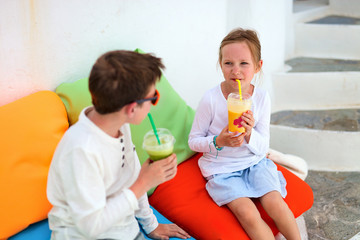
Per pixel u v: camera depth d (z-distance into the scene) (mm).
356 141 2723
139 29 2316
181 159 2111
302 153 2893
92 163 1222
